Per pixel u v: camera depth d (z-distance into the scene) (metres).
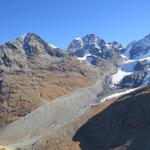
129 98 128.00
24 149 133.75
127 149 106.75
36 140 150.50
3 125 193.12
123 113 121.69
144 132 108.88
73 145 121.75
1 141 168.75
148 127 109.88
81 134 126.75
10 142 167.38
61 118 195.12
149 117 113.38
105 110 132.00
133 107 121.19
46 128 180.62
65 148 121.00
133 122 115.19
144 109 117.44
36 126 183.38
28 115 192.50
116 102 132.75
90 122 130.00
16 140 169.38
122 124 117.75
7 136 173.88
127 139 110.31
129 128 114.19
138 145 105.94
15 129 179.38
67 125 135.50
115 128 118.25
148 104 118.12
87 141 121.50
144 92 127.38
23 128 180.62
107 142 115.25
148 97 120.81
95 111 141.50
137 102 122.00
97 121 127.62
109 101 150.75
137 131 110.88
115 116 123.06
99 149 114.50
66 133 130.75
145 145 104.38
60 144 124.69
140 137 107.88
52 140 129.38
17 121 186.25
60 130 133.38
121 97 145.75
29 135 174.88
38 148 128.62
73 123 135.75
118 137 113.81
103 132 120.56
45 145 128.12
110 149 110.62
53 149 123.19
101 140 117.94
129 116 118.62
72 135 128.75
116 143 111.94
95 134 122.19
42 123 187.38
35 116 192.38
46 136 135.62
